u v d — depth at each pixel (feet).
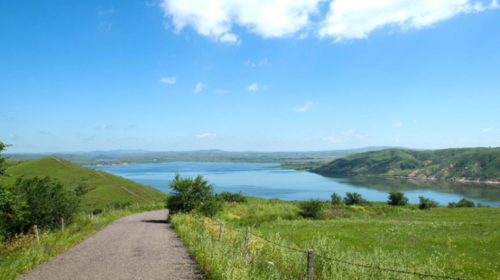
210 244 36.52
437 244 46.93
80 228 62.08
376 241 51.01
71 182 276.62
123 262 34.42
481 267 31.91
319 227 75.31
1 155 44.19
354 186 578.66
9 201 44.62
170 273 29.48
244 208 124.88
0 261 33.73
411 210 140.36
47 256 37.42
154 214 123.75
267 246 34.37
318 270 25.63
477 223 71.61
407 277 22.82
